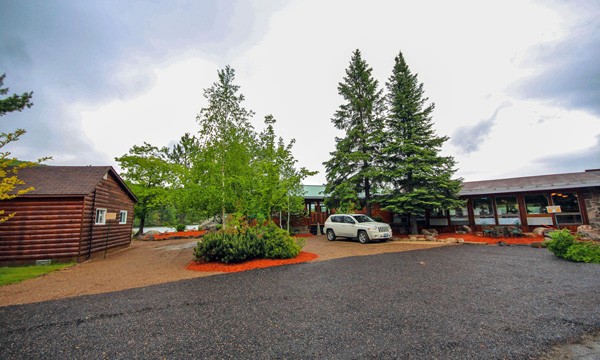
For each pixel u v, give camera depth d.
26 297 5.89
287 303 4.94
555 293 5.12
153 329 3.87
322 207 26.12
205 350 3.15
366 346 3.14
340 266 8.52
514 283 5.95
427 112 17.44
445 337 3.34
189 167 12.11
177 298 5.48
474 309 4.37
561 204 15.35
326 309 4.54
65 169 13.53
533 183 16.11
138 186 24.42
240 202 10.98
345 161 19.09
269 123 13.73
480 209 17.98
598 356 2.80
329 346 3.16
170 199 13.11
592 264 7.89
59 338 3.62
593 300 4.64
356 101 18.98
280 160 13.92
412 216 17.48
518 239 13.84
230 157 11.16
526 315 4.04
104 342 3.47
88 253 11.95
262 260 9.83
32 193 10.90
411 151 17.00
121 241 16.08
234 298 5.37
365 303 4.81
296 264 9.13
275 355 2.97
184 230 26.80
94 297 5.75
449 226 18.89
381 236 14.69
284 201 13.27
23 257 10.61
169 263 10.37
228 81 12.10
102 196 13.52
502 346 3.07
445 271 7.39
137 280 7.43
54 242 10.95
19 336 3.72
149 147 25.81
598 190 14.40
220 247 9.41
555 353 2.89
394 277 6.82
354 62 20.16
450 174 16.08
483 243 13.57
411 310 4.39
